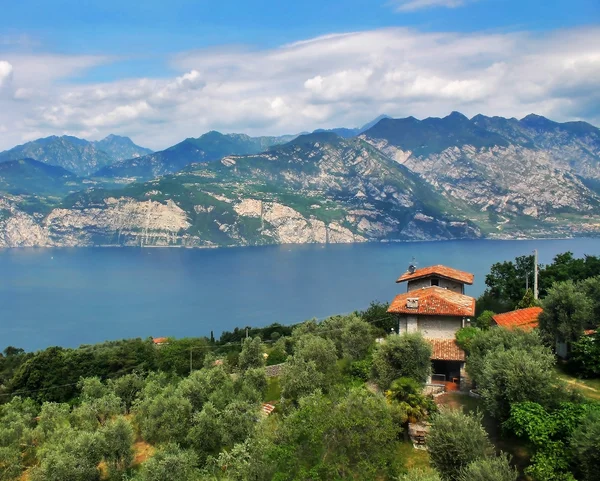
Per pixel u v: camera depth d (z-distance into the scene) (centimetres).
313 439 2892
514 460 2909
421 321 5025
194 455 3728
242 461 3138
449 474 2617
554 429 2708
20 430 5153
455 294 5606
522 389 3041
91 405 5434
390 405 3344
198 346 9775
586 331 4431
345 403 3095
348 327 5788
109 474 3997
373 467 2814
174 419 4372
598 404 2897
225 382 5109
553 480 2475
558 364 4328
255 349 6359
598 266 7156
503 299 7675
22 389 8150
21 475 4569
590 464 2386
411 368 4097
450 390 4300
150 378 6925
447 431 2731
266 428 3597
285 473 2917
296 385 4312
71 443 3984
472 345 4262
